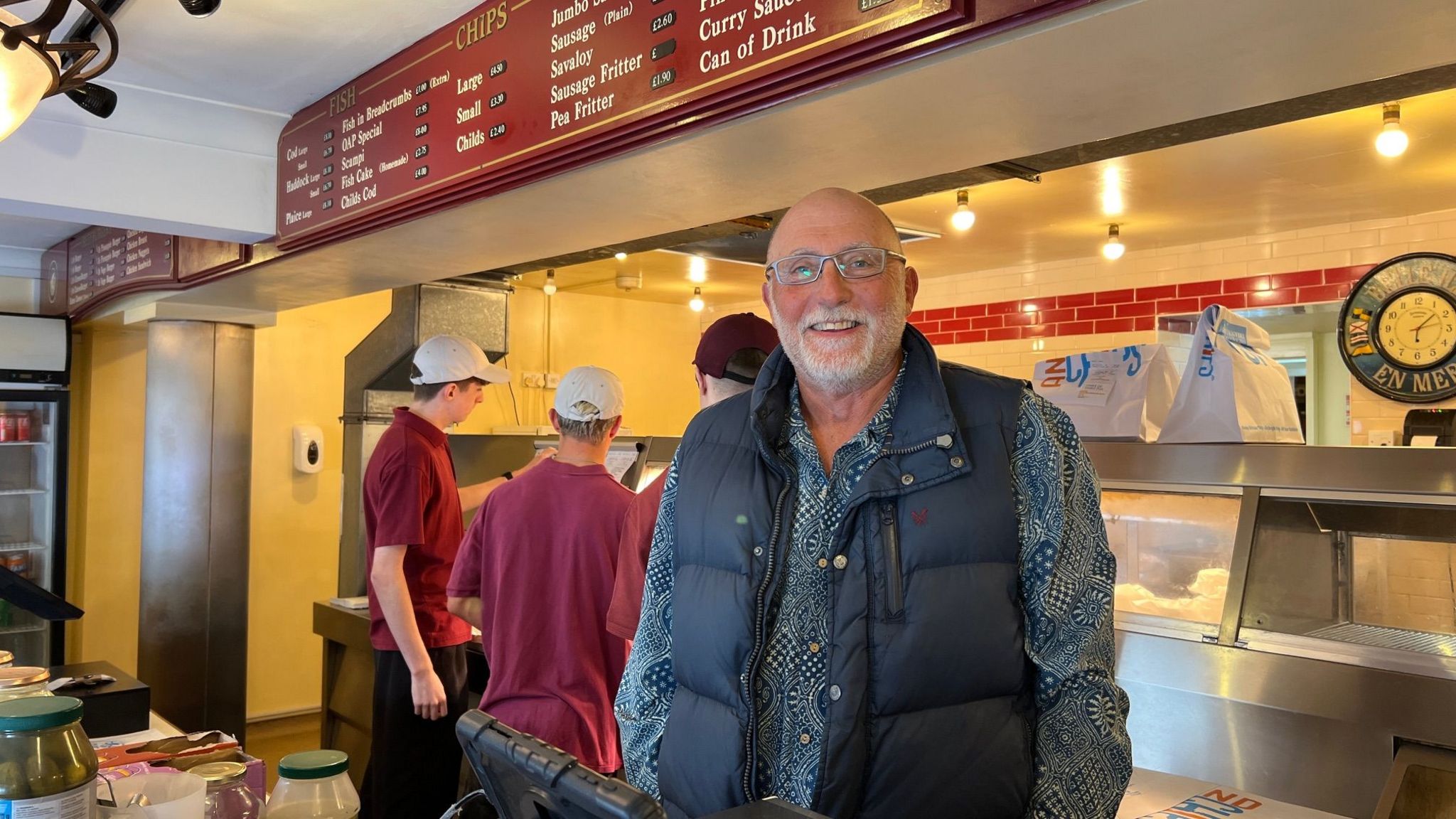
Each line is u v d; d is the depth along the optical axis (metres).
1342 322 4.47
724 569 1.27
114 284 3.96
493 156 2.11
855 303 1.23
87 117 2.64
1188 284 5.01
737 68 1.59
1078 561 1.22
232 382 4.16
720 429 1.38
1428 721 1.74
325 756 1.48
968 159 1.85
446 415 2.87
